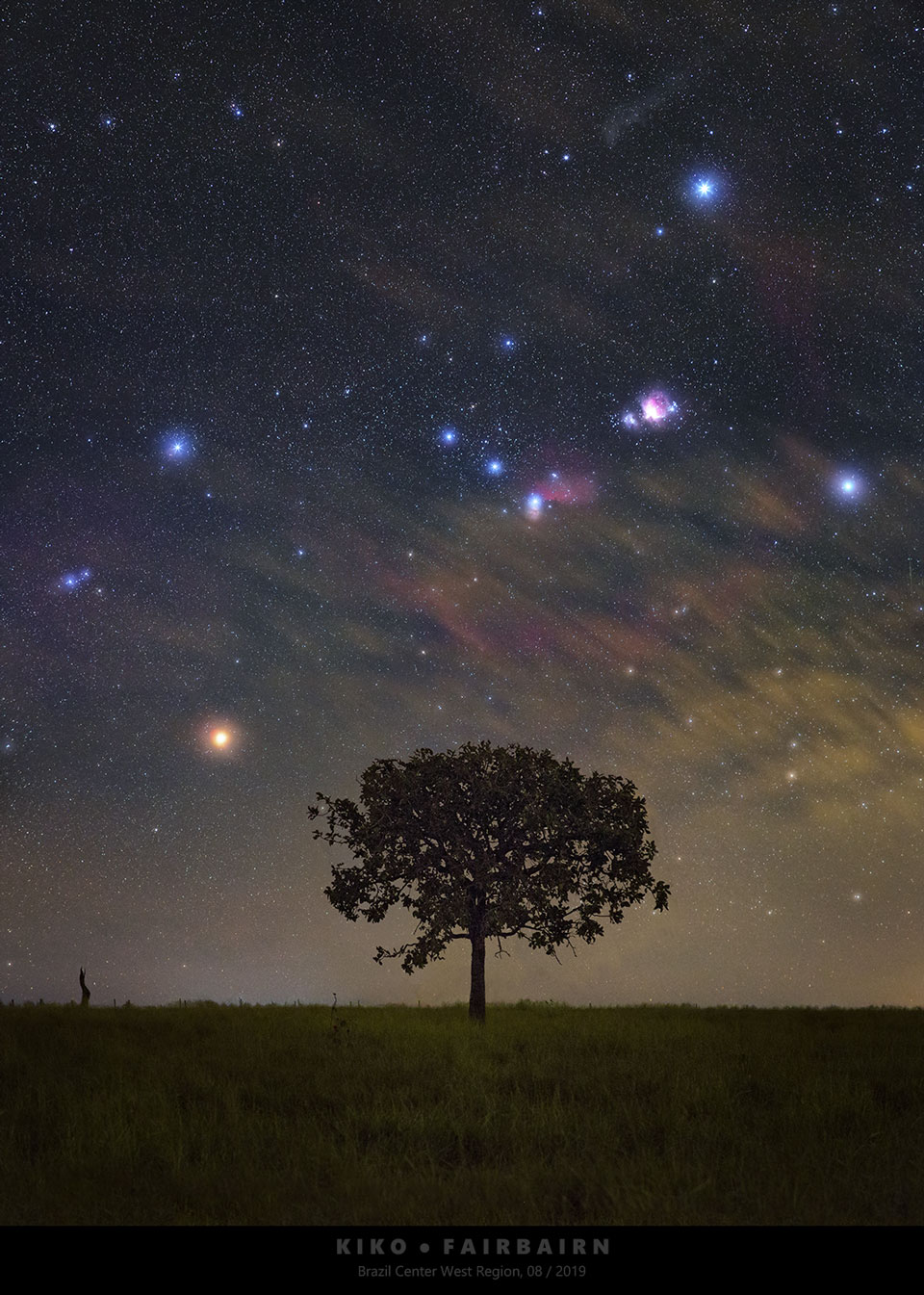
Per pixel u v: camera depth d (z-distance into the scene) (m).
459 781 27.50
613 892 27.12
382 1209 8.77
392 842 27.31
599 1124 11.64
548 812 26.28
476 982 25.91
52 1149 11.01
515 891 25.94
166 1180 9.75
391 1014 26.28
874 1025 22.94
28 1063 16.12
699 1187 8.95
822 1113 12.16
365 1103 13.14
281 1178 9.70
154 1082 14.48
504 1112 12.48
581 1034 20.38
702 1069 15.45
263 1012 25.98
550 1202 9.01
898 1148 10.56
